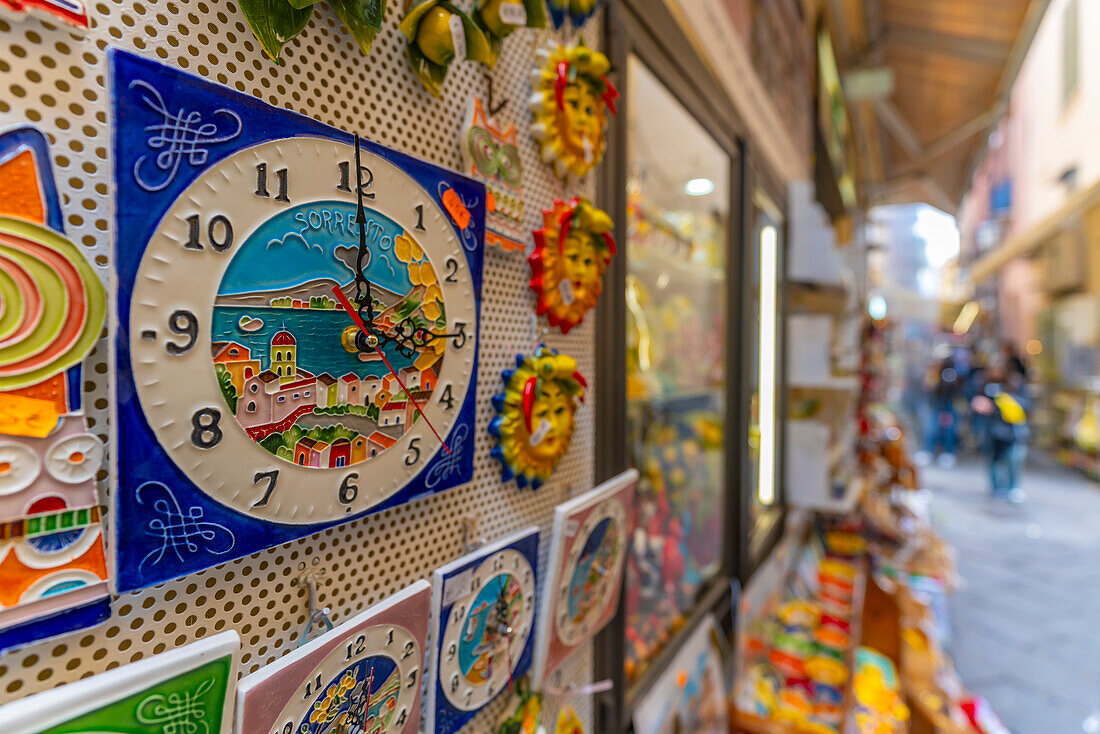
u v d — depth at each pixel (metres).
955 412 9.30
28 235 0.30
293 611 0.47
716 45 1.49
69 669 0.33
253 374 0.39
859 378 4.08
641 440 1.34
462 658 0.63
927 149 6.12
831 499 2.61
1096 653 3.25
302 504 0.44
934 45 4.14
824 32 3.61
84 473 0.32
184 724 0.36
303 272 0.42
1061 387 8.59
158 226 0.33
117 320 0.32
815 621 2.31
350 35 0.49
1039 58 9.25
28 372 0.30
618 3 0.96
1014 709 2.75
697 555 1.66
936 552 3.75
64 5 0.31
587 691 0.88
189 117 0.35
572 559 0.78
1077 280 7.94
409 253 0.52
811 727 1.53
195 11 0.38
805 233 2.54
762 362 2.34
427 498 0.60
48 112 0.31
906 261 16.55
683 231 1.58
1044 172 9.16
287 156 0.41
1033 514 6.16
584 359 0.90
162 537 0.35
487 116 0.65
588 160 0.81
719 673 1.55
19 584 0.29
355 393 0.48
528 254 0.73
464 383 0.60
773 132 2.26
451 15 0.53
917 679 2.11
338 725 0.48
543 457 0.75
